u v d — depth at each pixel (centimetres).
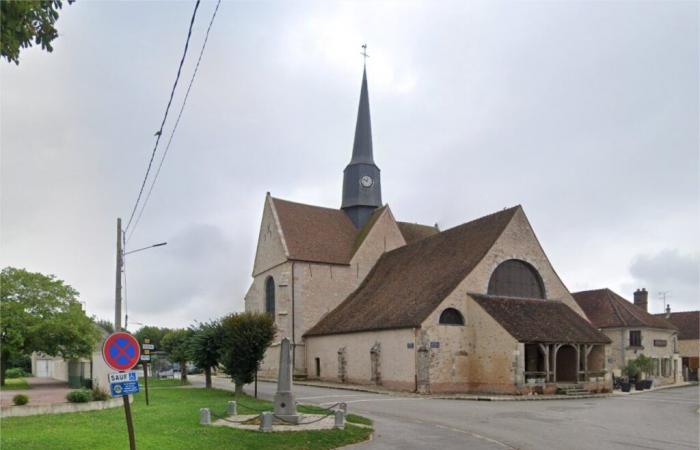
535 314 2938
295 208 4428
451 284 2917
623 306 4078
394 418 1767
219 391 2778
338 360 3403
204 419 1536
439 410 1997
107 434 1327
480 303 2862
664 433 1522
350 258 4197
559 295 3231
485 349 2794
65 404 1878
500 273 3080
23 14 651
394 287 3472
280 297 3997
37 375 5741
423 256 3578
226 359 2416
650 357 3800
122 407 1988
